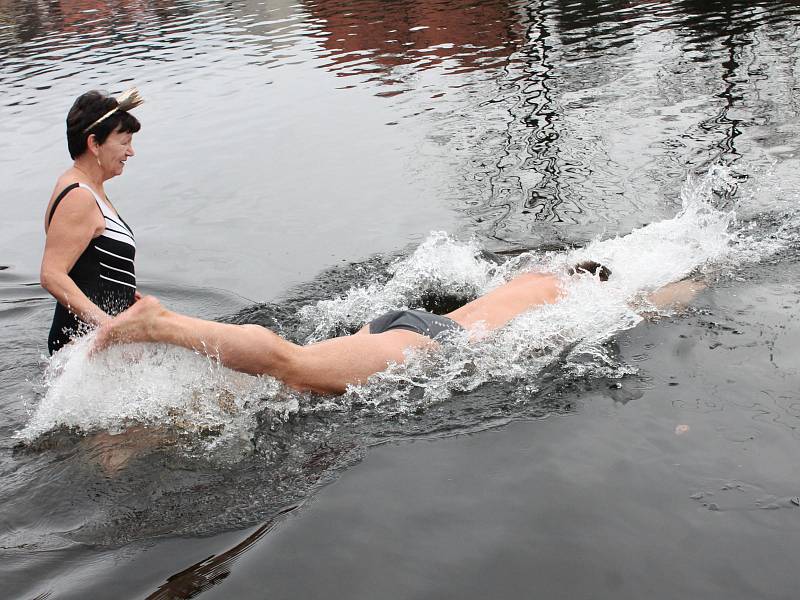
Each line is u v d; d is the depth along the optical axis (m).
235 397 3.63
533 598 2.47
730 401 3.48
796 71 9.15
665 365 3.83
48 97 10.95
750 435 3.22
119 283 4.00
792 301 4.35
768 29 11.23
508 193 6.70
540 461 3.15
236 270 5.73
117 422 3.56
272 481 3.14
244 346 3.51
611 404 3.53
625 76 9.75
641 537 2.70
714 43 10.80
